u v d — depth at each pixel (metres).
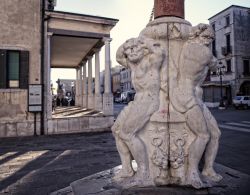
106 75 12.54
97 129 12.09
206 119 3.30
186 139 3.26
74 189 3.41
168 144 3.25
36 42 11.30
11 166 6.12
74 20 11.89
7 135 10.65
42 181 4.95
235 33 32.88
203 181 3.13
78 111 15.16
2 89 10.73
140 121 3.19
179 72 3.35
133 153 3.18
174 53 3.36
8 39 10.91
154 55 3.24
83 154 7.33
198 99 3.34
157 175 3.19
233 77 32.72
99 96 14.78
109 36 12.62
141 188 3.06
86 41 13.41
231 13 33.16
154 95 3.28
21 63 11.03
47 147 8.43
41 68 11.30
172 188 3.07
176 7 3.54
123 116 3.31
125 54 3.36
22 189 4.52
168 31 3.32
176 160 3.19
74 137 10.46
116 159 6.62
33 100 11.00
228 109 27.69
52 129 11.27
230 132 11.22
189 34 3.33
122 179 3.27
